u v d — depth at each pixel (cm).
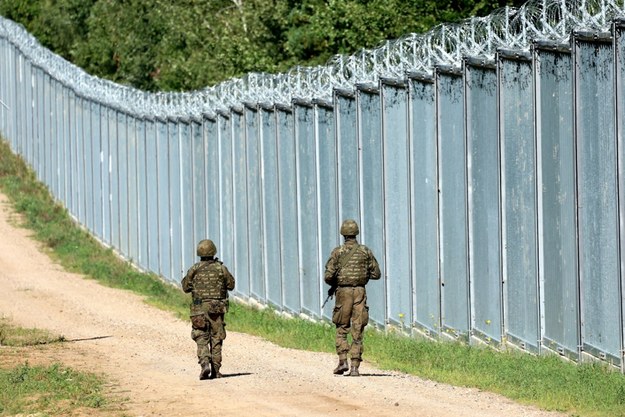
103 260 13475
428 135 6500
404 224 6850
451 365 5059
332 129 7875
